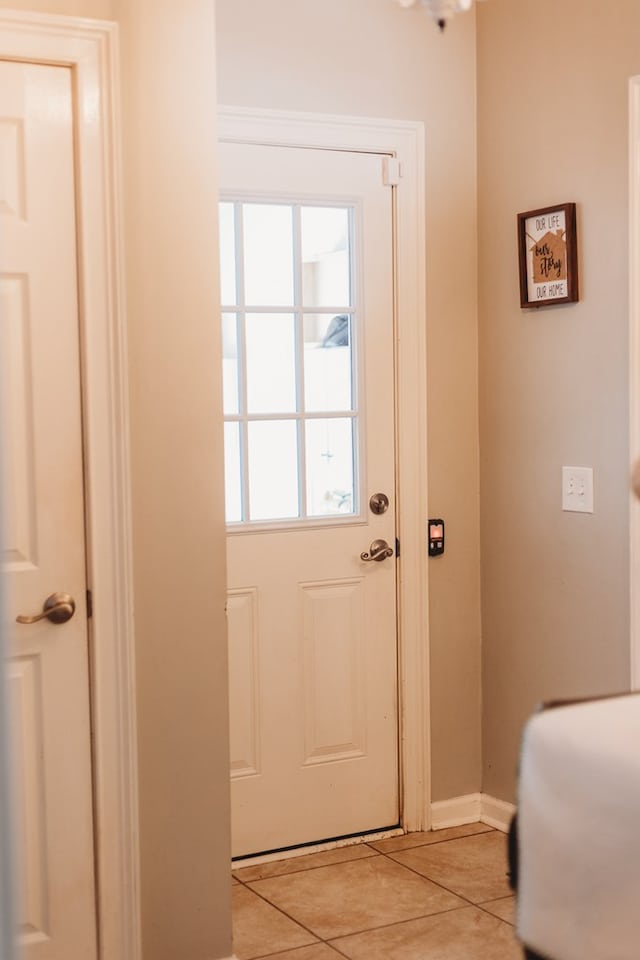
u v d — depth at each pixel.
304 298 3.36
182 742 2.52
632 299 2.98
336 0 3.32
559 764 1.10
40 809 2.37
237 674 3.29
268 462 3.33
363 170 3.41
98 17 2.34
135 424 2.43
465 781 3.65
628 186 2.99
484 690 3.64
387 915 2.99
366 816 3.52
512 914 2.97
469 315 3.59
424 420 3.51
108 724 2.42
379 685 3.52
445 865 3.31
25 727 2.35
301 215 3.34
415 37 3.45
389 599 3.52
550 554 3.34
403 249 3.46
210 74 2.46
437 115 3.50
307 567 3.38
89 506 2.38
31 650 2.35
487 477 3.59
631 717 1.12
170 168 2.44
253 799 3.33
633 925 1.03
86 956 2.43
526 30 3.33
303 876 3.24
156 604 2.47
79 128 2.32
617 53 3.02
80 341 2.36
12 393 2.30
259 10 3.21
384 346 3.47
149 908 2.51
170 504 2.47
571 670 3.28
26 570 2.34
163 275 2.44
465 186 3.56
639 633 3.01
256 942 2.85
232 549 3.27
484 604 3.63
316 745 3.42
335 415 3.41
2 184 2.28
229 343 3.26
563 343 3.25
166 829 2.51
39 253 2.31
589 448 3.17
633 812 1.03
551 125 3.25
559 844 1.09
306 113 3.28
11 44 2.25
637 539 3.00
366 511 3.46
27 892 2.37
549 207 3.23
